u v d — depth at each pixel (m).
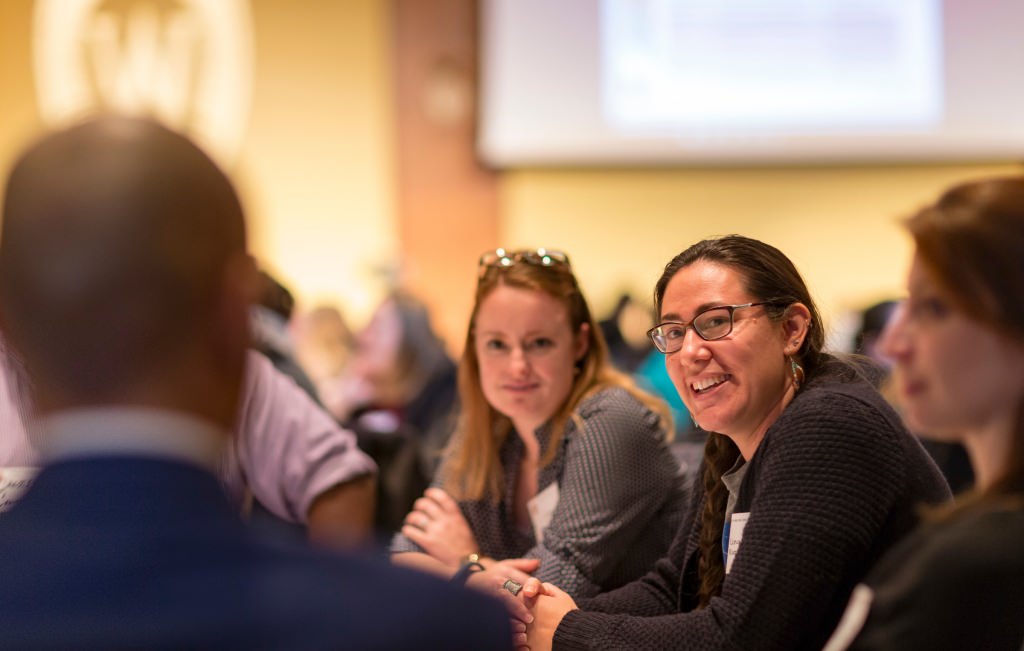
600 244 8.38
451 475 2.43
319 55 8.49
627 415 2.22
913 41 8.06
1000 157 8.11
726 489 1.90
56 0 8.36
